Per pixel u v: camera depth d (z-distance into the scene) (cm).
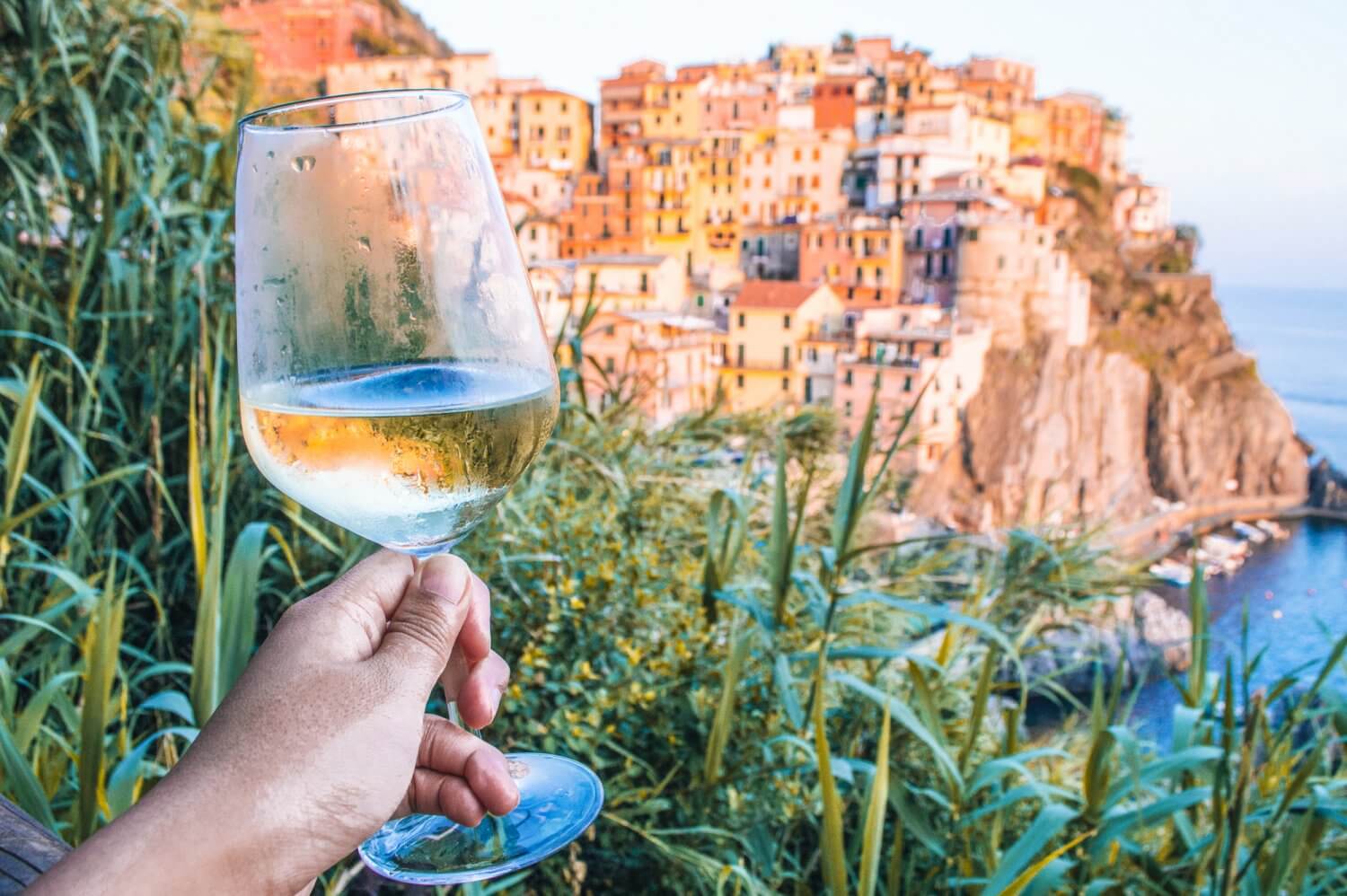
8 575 159
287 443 46
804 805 155
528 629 162
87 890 32
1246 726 125
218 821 36
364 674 42
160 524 171
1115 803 143
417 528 48
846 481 151
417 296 46
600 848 154
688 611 181
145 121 232
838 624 199
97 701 96
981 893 141
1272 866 135
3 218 210
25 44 218
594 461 227
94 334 205
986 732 220
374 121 46
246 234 47
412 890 113
